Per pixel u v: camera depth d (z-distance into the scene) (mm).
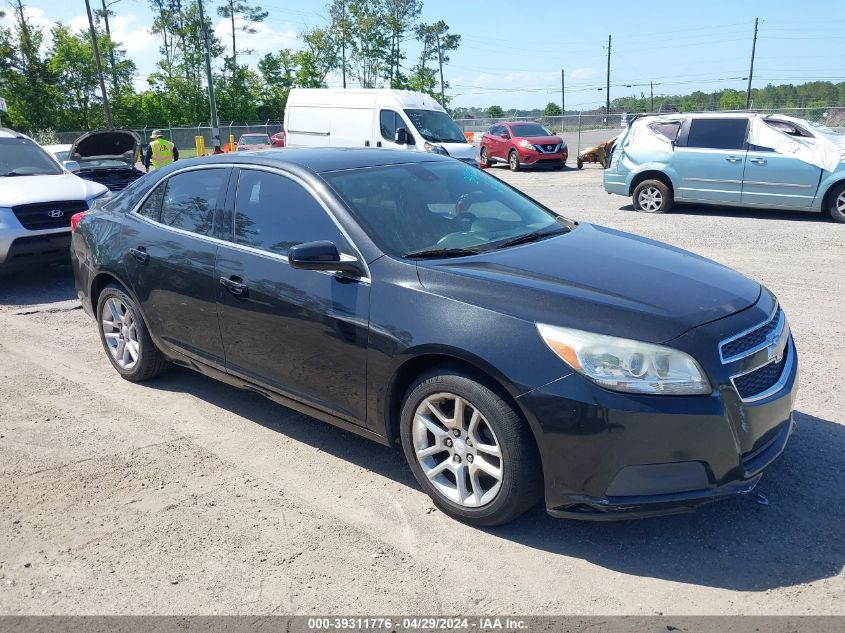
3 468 4066
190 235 4602
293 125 19688
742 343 3174
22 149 9664
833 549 3162
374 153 4660
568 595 2918
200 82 62844
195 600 2934
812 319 6531
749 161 12383
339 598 2930
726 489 3031
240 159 4523
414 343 3359
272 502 3680
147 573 3113
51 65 52750
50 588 3025
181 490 3812
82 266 5523
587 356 2994
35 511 3619
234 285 4191
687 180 13117
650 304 3203
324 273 3807
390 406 3619
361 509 3604
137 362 5215
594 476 3002
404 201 4137
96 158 15156
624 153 13898
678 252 4172
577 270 3559
